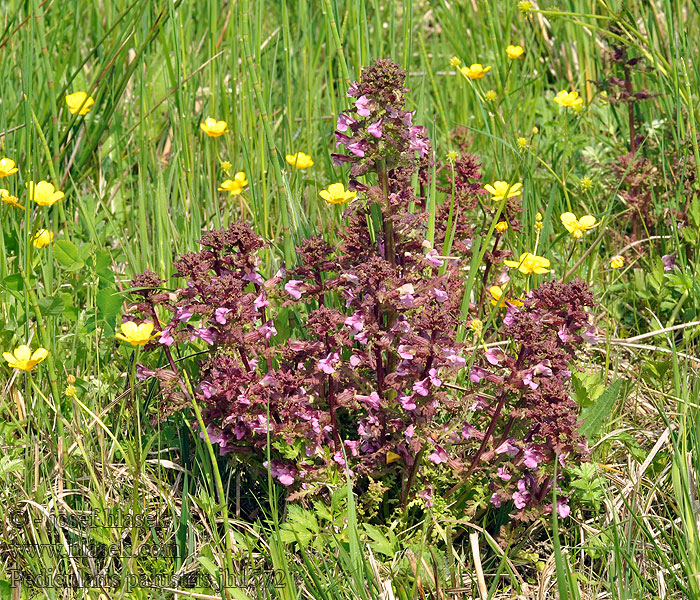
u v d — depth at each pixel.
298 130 5.82
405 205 3.24
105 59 5.24
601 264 4.96
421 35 5.63
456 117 6.15
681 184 4.74
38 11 4.79
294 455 3.19
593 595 3.13
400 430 3.28
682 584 3.08
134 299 3.71
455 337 3.74
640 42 5.48
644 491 3.56
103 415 3.60
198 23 6.07
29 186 3.97
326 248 3.17
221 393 3.18
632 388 4.09
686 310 4.45
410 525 3.46
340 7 5.56
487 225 4.56
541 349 3.10
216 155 5.21
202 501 3.31
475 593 3.17
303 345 3.19
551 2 6.62
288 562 3.16
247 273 3.23
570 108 5.89
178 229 4.59
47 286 4.01
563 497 3.26
